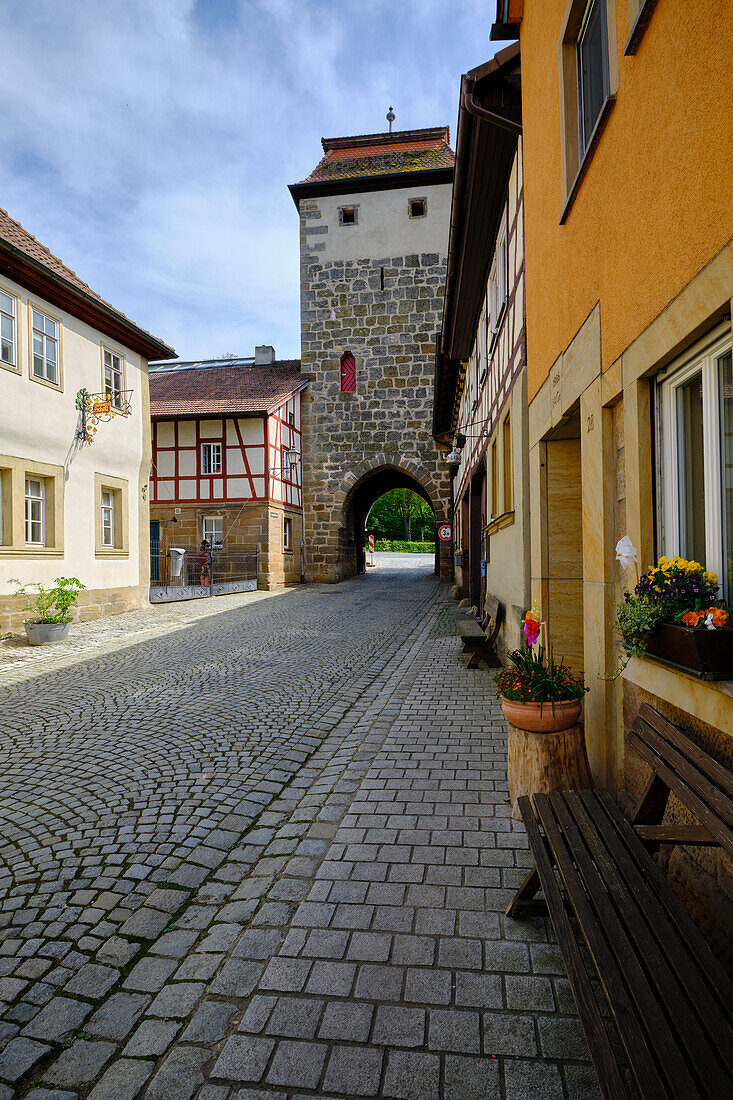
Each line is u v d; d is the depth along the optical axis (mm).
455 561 22688
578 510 5051
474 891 2842
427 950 2445
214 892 3047
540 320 4898
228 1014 2180
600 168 3221
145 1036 2102
